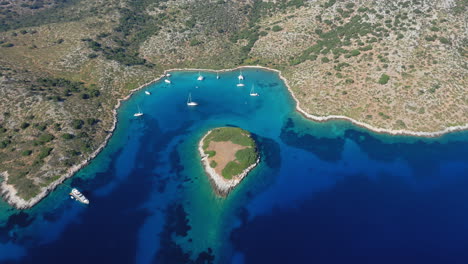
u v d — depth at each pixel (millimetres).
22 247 78438
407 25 154875
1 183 94438
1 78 129250
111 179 100625
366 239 78938
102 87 148250
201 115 136500
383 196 92188
